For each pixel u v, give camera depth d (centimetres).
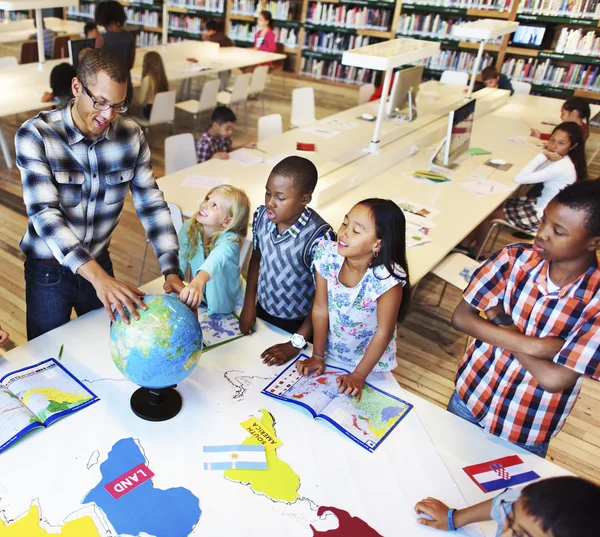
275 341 182
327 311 170
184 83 715
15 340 279
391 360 175
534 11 704
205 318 190
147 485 126
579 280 138
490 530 126
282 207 182
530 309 147
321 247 169
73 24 759
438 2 764
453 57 782
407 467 139
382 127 413
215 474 131
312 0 862
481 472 141
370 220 149
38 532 113
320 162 373
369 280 158
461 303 160
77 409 143
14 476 124
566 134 345
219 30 785
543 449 167
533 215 376
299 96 524
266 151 392
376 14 823
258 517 122
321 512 125
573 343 138
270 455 138
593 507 89
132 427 141
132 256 373
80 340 169
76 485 124
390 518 126
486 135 467
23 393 145
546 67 723
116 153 174
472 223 301
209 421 146
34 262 189
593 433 267
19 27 695
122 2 1002
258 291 217
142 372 129
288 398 156
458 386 174
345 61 310
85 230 184
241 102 728
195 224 215
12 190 443
